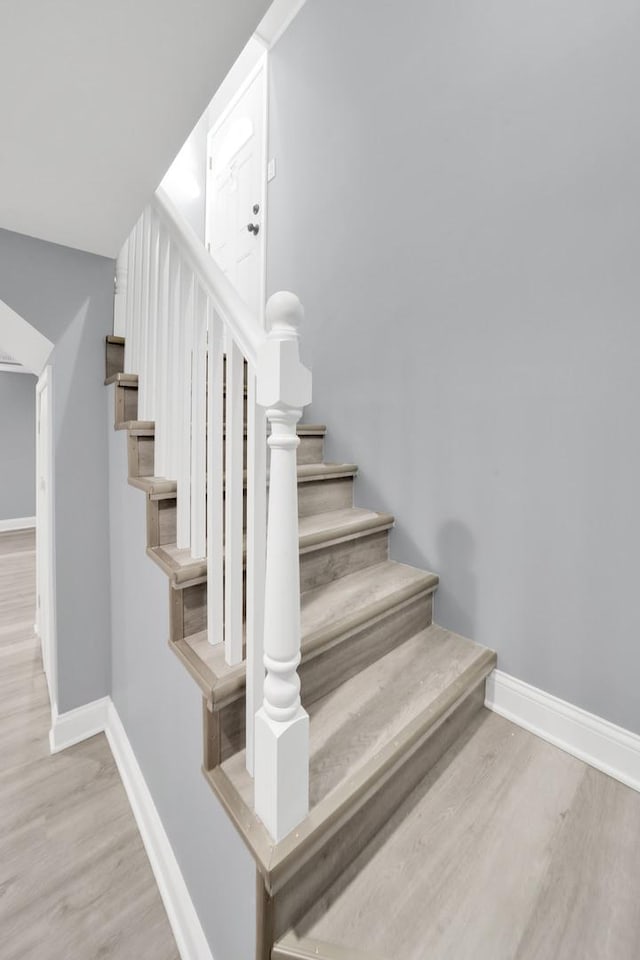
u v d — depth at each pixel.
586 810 1.07
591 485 1.20
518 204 1.31
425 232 1.58
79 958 1.02
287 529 0.71
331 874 0.85
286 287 2.31
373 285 1.80
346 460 1.96
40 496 2.17
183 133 0.96
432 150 1.55
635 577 1.13
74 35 0.72
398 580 1.50
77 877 1.20
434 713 1.09
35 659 2.29
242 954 0.83
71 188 1.17
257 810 0.77
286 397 0.68
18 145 0.99
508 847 0.96
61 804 1.43
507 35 1.32
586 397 1.19
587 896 0.87
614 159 1.11
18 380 5.17
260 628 0.82
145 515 1.27
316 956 0.74
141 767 1.42
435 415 1.57
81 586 1.71
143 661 1.36
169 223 1.13
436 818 1.02
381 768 0.90
